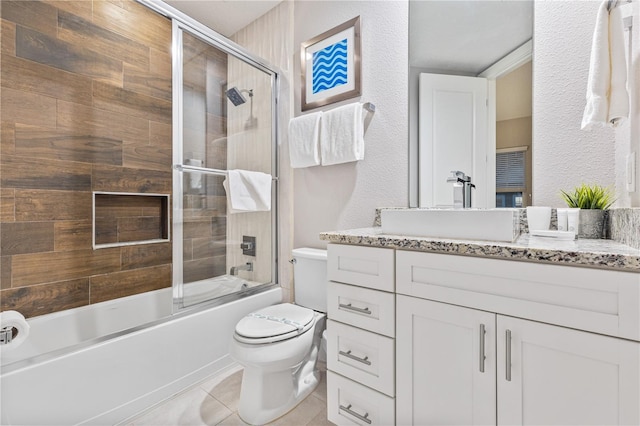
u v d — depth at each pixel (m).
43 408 1.08
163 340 1.44
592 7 1.11
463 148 1.41
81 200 1.77
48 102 1.63
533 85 1.24
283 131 2.12
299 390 1.44
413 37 1.55
